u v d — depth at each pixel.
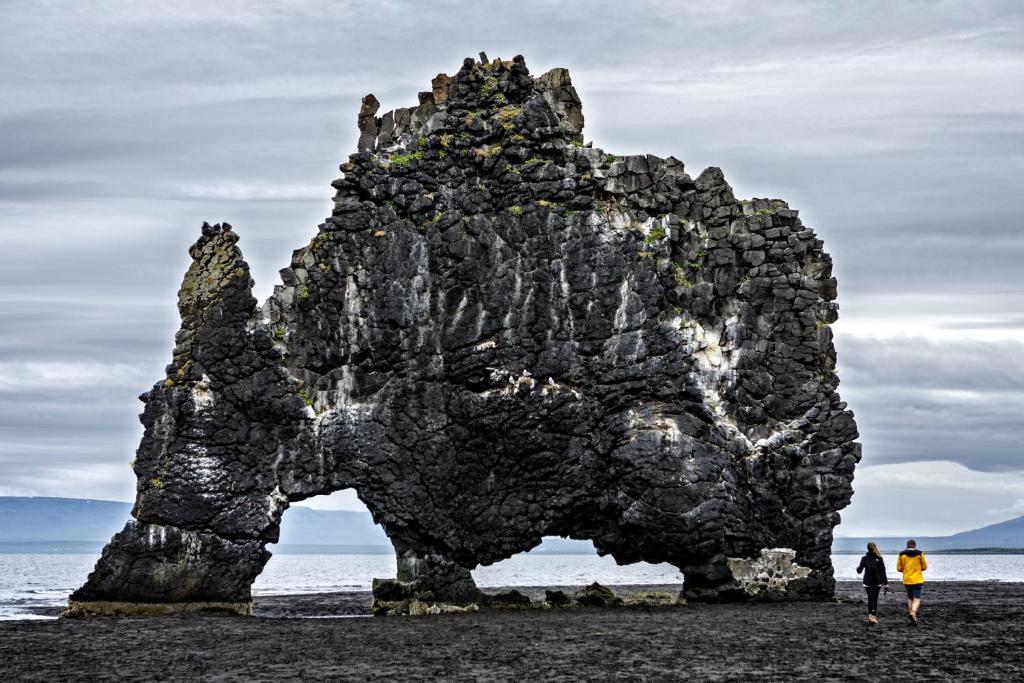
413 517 45.25
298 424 45.62
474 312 46.34
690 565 45.91
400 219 47.66
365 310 46.56
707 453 45.44
